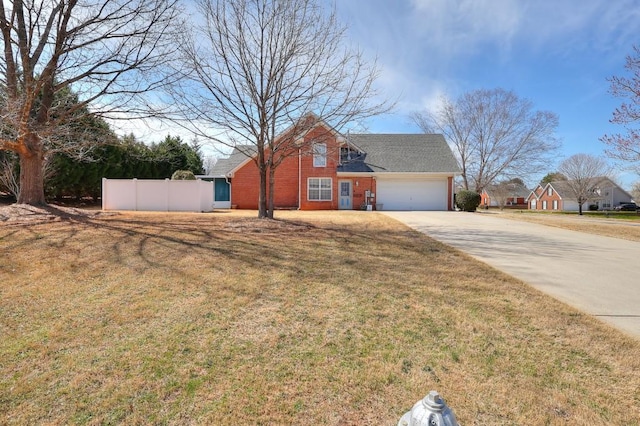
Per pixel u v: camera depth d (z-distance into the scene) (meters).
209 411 2.31
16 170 17.84
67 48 9.33
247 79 10.09
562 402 2.41
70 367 2.81
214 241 7.65
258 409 2.34
